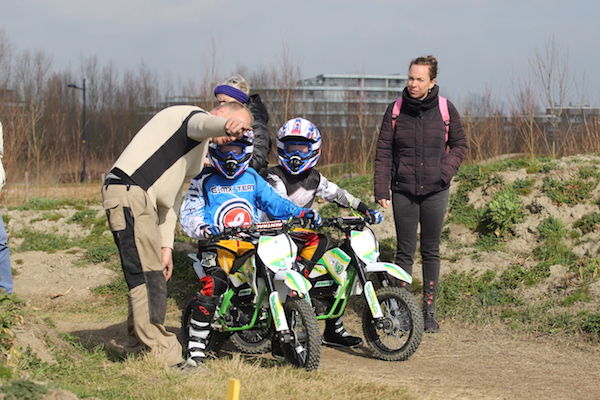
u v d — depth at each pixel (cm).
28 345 468
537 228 845
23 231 1095
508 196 885
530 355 604
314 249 559
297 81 1731
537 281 750
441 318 730
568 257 789
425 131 671
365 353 605
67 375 454
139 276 489
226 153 554
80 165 2186
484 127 1308
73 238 1073
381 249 896
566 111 1203
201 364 508
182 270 916
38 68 4322
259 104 697
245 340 602
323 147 1466
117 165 488
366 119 1548
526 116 1235
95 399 394
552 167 932
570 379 532
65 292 913
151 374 469
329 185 622
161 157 489
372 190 1026
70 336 525
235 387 331
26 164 1708
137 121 4478
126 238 483
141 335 494
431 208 681
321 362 568
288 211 568
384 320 552
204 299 531
